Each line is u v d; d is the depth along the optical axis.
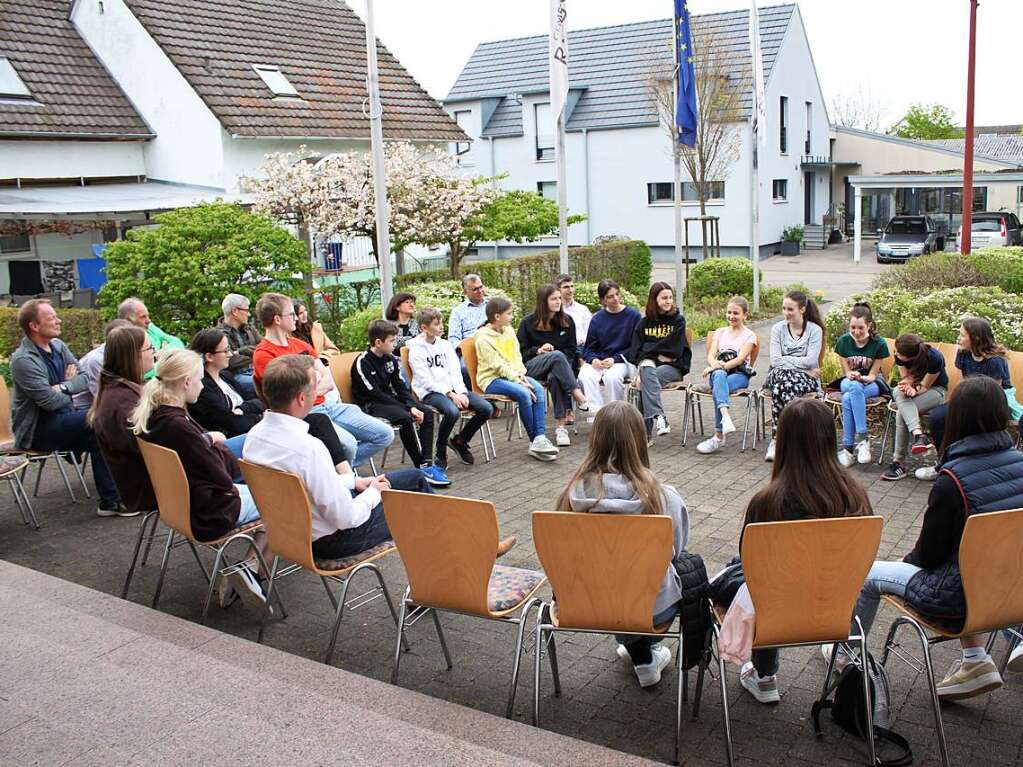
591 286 15.67
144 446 4.58
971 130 15.54
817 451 3.47
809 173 35.94
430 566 3.73
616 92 31.42
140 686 3.53
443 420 7.41
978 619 3.42
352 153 14.46
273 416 4.24
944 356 7.46
